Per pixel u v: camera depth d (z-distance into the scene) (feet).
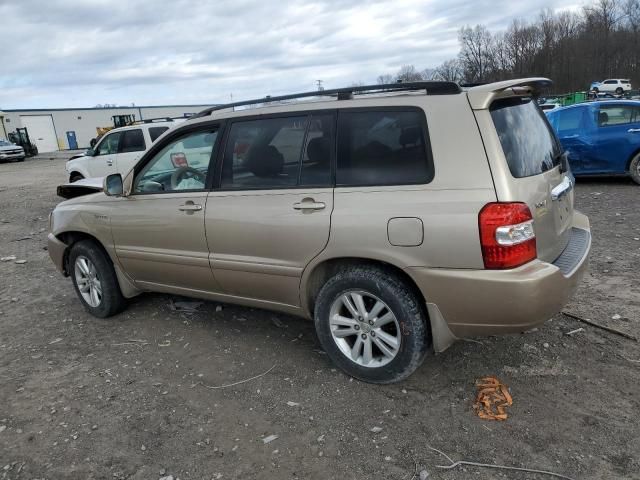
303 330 13.99
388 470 8.57
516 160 9.61
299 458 9.00
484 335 9.78
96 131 209.87
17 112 187.32
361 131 10.46
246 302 12.76
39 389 11.87
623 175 32.40
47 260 24.00
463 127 9.45
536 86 10.89
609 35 235.61
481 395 10.36
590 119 32.24
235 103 12.45
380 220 9.89
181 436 9.80
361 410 10.21
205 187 12.66
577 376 10.87
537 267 9.29
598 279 16.10
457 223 9.21
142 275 14.55
